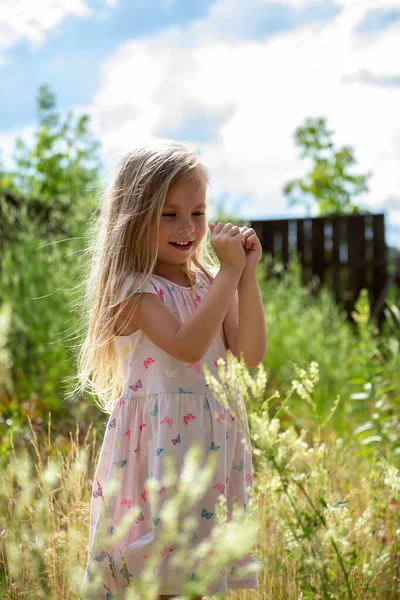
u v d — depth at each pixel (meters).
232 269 2.26
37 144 12.29
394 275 9.39
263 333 2.43
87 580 2.14
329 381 5.73
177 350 2.16
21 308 5.56
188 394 2.25
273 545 2.39
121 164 2.47
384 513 2.71
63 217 7.95
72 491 2.57
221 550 1.27
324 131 13.26
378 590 1.94
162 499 2.13
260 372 1.77
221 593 2.08
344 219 9.48
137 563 2.12
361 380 4.09
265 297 7.70
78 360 2.82
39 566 2.03
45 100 12.34
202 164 2.40
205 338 2.15
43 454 3.36
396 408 4.55
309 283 9.20
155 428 2.23
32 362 5.36
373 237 9.41
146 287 2.28
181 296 2.41
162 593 2.08
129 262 2.36
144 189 2.34
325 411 4.89
